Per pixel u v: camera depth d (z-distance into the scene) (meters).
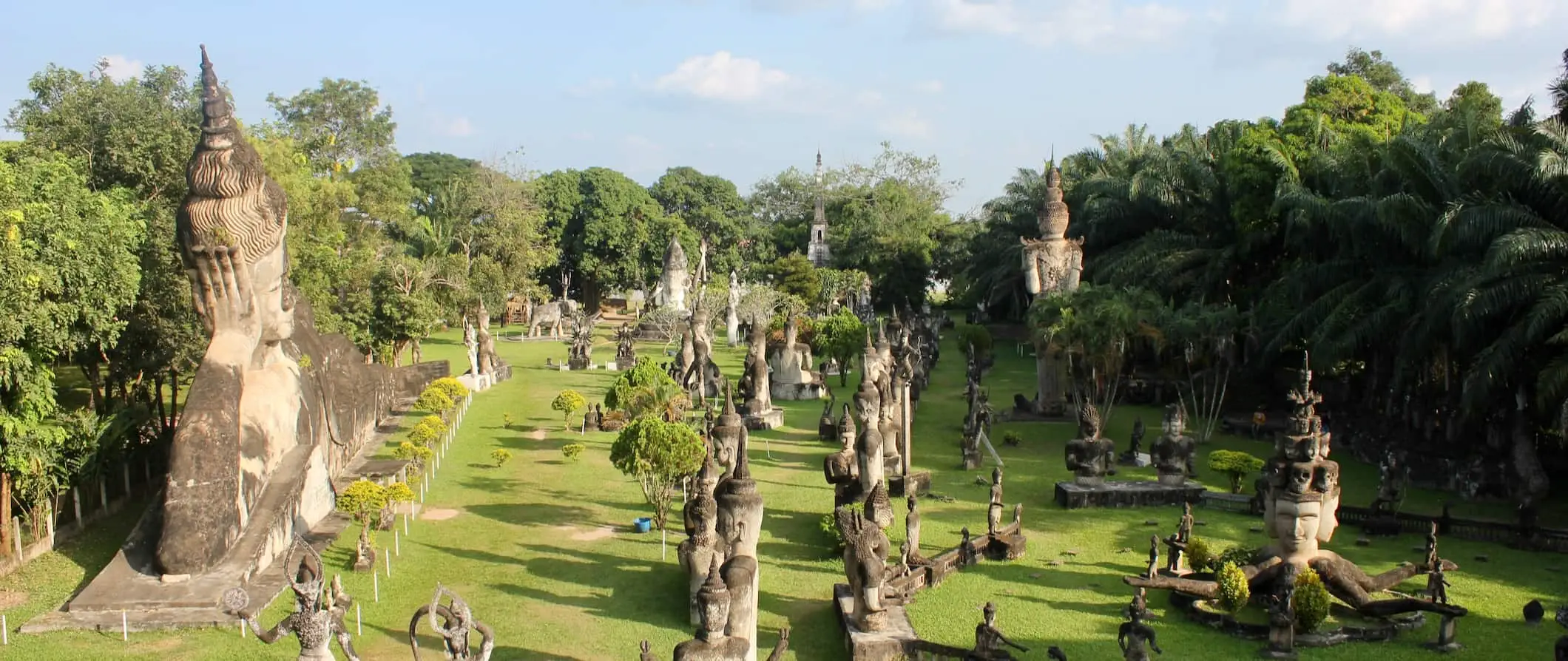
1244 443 41.00
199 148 26.84
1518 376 30.41
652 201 113.69
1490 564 25.58
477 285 81.50
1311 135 49.44
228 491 24.14
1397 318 34.31
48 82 36.44
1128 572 25.34
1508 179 31.39
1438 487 32.72
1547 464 33.38
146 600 22.16
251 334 27.31
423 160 127.56
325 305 48.22
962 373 64.81
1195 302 48.38
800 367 56.06
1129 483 32.75
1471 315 29.06
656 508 29.22
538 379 63.12
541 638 21.08
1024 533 28.69
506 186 93.38
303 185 46.66
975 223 105.81
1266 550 23.45
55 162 28.48
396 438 42.59
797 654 20.56
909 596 23.33
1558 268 29.00
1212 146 62.75
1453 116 38.25
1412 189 35.22
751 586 19.33
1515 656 20.05
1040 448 41.03
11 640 20.77
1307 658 19.98
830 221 122.88
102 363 37.91
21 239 24.78
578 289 117.38
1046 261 51.31
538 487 34.34
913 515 24.33
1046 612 22.53
